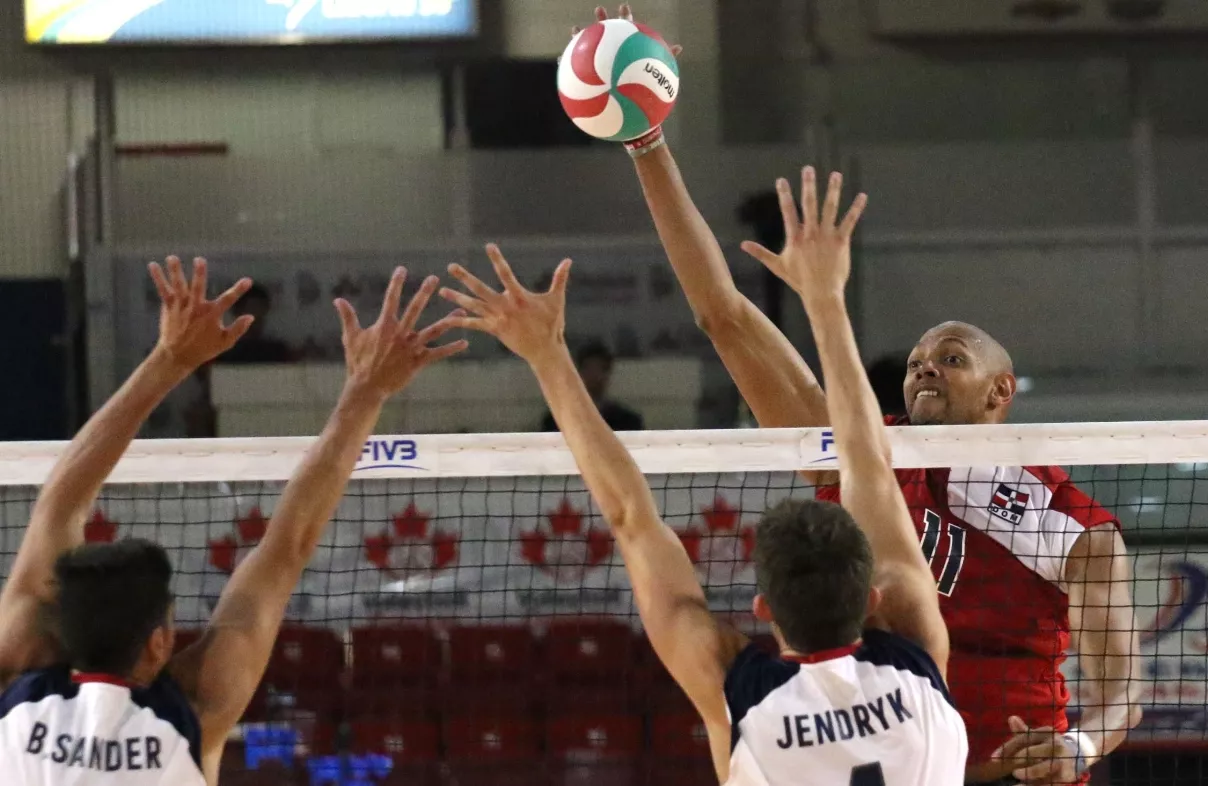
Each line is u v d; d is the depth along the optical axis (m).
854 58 31.05
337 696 21.42
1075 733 11.36
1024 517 11.76
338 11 30.81
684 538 20.05
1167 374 30.25
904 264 30.69
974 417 12.62
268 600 8.25
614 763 21.55
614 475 8.67
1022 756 10.61
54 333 30.16
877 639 7.87
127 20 30.52
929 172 30.89
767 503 20.17
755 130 31.00
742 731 7.55
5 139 30.34
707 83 31.00
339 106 30.92
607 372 30.06
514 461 11.64
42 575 8.06
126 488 21.03
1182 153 30.73
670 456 11.59
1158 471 21.39
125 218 30.47
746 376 11.71
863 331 30.56
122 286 30.28
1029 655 11.59
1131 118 30.94
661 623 8.19
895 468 11.64
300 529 8.53
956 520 11.91
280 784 21.03
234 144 30.80
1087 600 11.61
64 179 30.38
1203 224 30.62
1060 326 30.47
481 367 29.55
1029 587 11.69
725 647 7.99
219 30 30.72
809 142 30.97
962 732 7.69
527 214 30.92
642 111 11.22
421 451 11.61
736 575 20.11
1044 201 30.83
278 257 30.50
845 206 30.83
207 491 21.45
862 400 8.56
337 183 30.83
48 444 11.48
